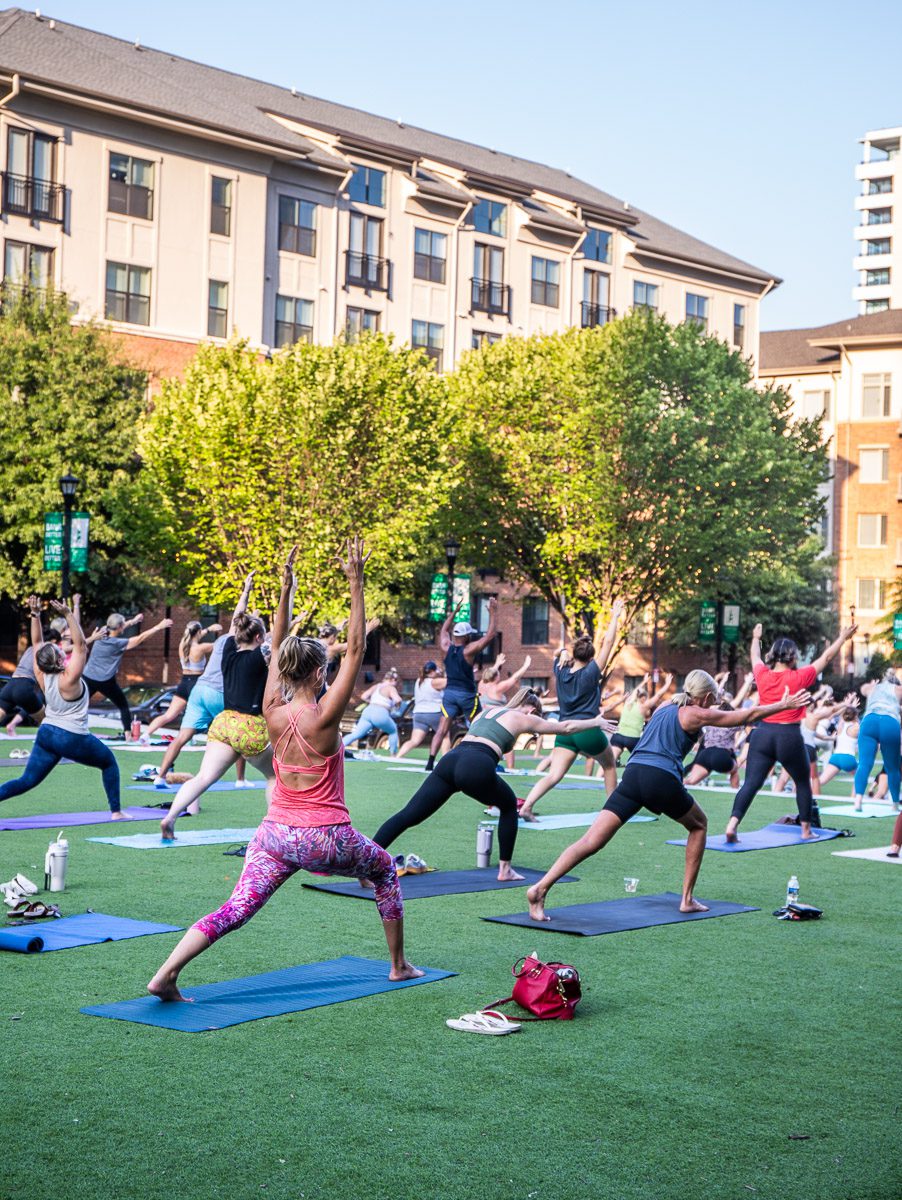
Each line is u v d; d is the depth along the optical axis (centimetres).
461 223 5731
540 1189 446
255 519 3575
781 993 739
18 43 4566
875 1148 495
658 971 782
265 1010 659
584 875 1140
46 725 1256
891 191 12312
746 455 3909
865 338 6644
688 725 920
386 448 3662
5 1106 509
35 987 690
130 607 4019
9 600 3841
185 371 4056
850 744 2059
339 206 5303
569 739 1438
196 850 1156
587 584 4344
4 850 1135
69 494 2656
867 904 1041
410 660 5406
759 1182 458
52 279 4134
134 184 4650
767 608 5438
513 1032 639
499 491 4231
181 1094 530
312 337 5216
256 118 5144
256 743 1146
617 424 4022
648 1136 502
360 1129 498
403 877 1089
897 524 6606
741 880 1143
